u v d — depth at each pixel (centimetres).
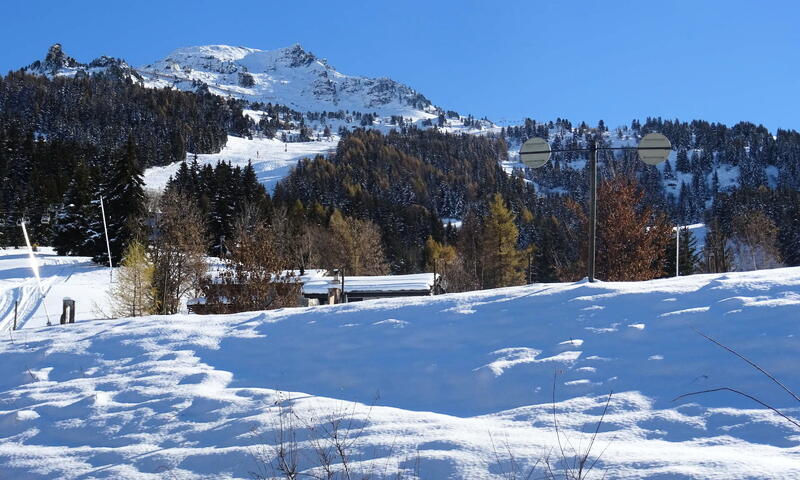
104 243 5241
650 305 712
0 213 7269
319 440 512
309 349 775
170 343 859
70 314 1530
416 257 7625
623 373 584
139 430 605
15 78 18000
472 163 18425
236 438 549
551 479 401
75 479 521
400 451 468
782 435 439
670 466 390
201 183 7856
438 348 716
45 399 716
